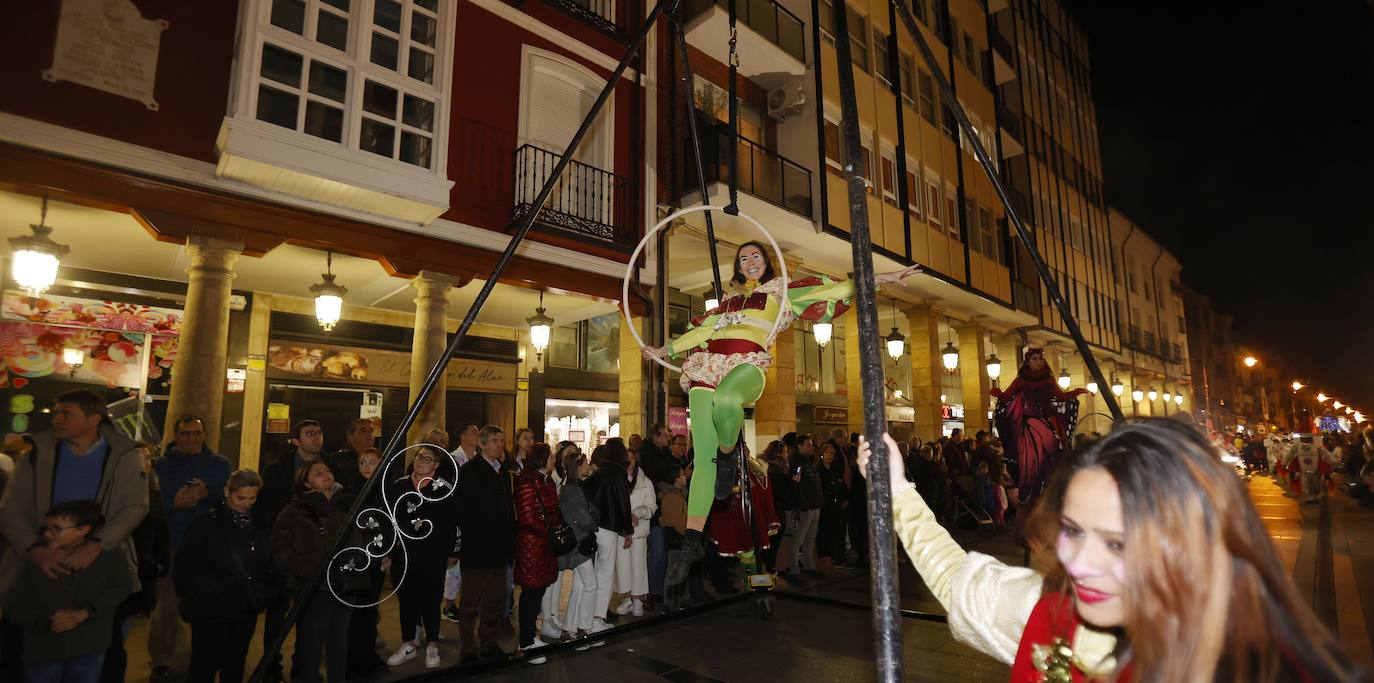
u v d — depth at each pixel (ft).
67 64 21.06
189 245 22.98
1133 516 3.48
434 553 18.26
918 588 27.35
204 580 13.80
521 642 18.88
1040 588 5.13
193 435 18.20
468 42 30.27
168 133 22.61
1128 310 92.22
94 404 13.03
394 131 26.58
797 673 17.89
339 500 16.83
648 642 20.45
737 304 10.61
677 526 24.29
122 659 13.16
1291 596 3.26
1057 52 84.23
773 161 41.91
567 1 33.50
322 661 18.28
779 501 28.09
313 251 26.86
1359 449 56.13
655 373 35.35
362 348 36.35
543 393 43.04
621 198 34.60
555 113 33.24
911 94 52.65
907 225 47.91
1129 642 3.89
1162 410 100.53
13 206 21.99
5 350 26.86
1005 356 64.54
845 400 64.13
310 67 24.73
